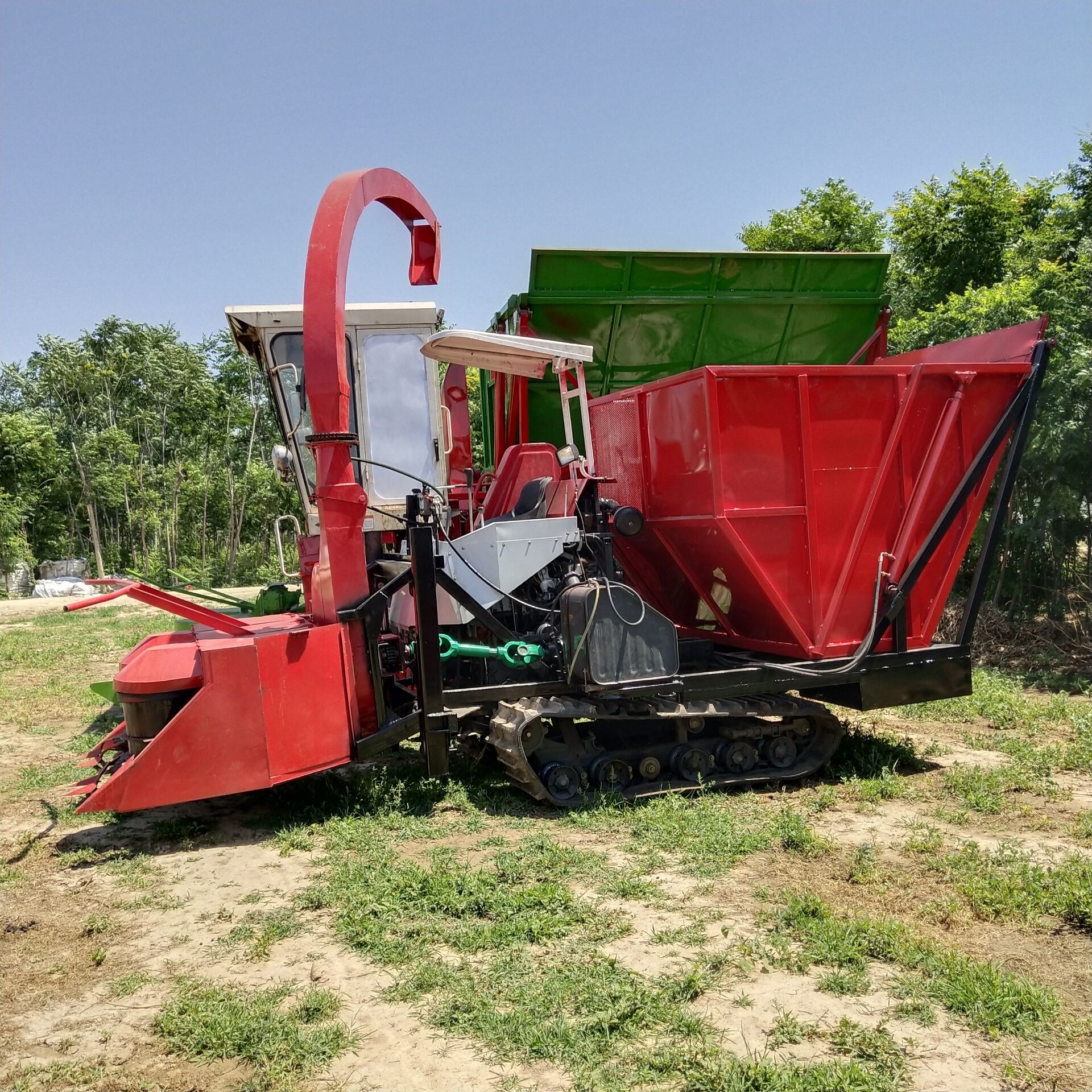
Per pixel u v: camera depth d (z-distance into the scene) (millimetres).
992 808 5531
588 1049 3092
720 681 5930
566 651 5719
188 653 5559
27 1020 3443
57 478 42969
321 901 4422
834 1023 3244
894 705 6465
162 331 48750
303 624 6621
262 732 5297
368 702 5773
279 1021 3330
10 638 16078
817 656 6262
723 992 3467
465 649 5730
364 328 7387
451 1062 3086
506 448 8680
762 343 8414
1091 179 12781
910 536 6359
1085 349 9430
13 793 6531
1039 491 10305
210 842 5395
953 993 3355
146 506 44938
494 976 3602
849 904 4227
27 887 4785
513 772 5863
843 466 6113
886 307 8383
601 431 7457
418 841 5270
